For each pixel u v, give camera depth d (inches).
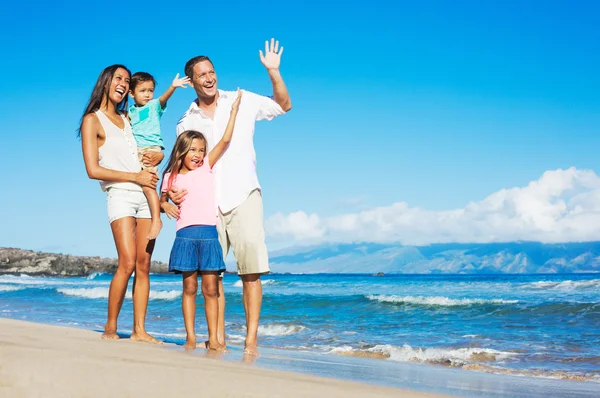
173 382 94.7
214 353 169.0
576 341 327.9
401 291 1016.2
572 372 231.8
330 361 213.2
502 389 167.8
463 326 415.8
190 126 185.5
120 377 94.7
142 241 189.3
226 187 179.0
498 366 248.1
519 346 310.8
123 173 181.5
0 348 113.0
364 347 302.8
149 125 190.5
